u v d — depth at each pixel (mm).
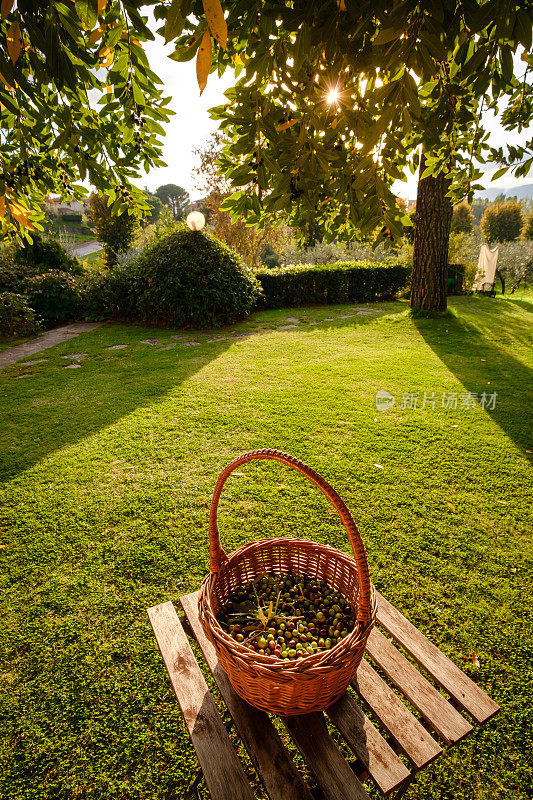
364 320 9578
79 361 7266
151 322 10219
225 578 1649
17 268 11062
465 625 2236
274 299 11750
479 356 6828
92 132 2148
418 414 4750
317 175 1881
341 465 3732
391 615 1693
